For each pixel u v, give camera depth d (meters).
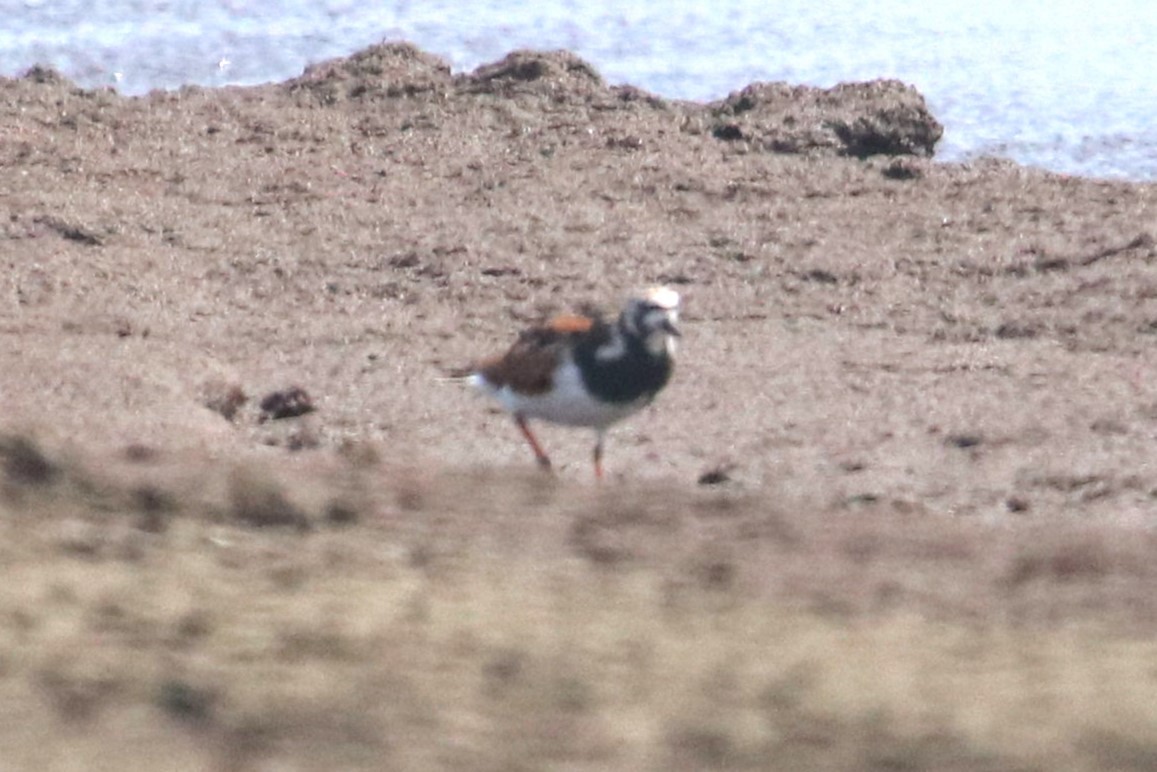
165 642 9.13
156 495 11.77
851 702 8.64
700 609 10.13
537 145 24.16
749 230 21.58
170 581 10.16
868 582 10.81
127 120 24.80
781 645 9.52
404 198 22.48
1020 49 30.67
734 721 8.39
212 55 30.03
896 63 29.95
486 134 24.52
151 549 10.83
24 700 8.39
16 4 32.16
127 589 9.91
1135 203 22.22
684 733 8.27
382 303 19.91
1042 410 17.08
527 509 12.16
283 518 11.65
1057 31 31.67
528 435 14.95
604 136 24.34
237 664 8.89
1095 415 16.91
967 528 12.33
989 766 7.99
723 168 23.45
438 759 7.97
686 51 30.67
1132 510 14.93
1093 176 24.70
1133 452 16.09
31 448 12.12
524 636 9.46
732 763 8.01
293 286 20.20
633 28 31.78
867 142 24.44
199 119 25.00
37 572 10.16
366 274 20.50
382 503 12.07
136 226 21.38
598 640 9.45
